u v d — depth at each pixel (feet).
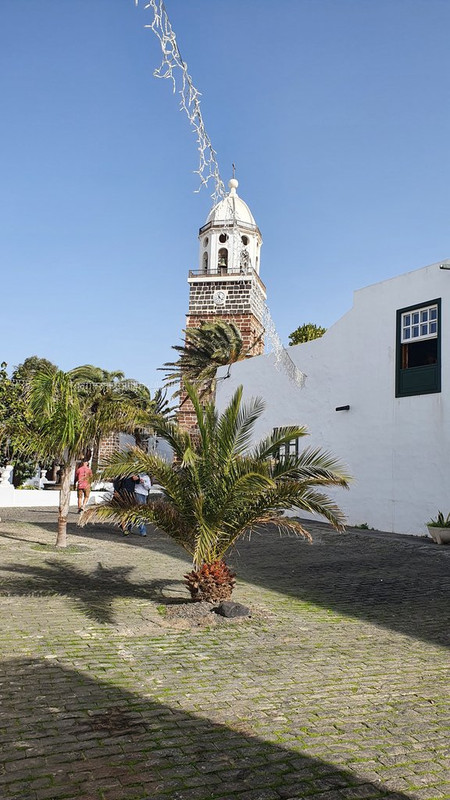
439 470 48.70
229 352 106.32
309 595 29.12
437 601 27.84
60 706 15.37
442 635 22.53
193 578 26.30
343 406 58.59
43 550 41.55
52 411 41.45
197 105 19.31
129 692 16.42
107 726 14.32
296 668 18.71
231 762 12.82
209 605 25.43
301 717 15.11
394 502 52.54
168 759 12.86
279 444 26.09
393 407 53.36
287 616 24.99
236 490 24.26
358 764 12.86
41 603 26.25
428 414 49.98
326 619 24.63
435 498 48.85
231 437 25.04
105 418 40.01
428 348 53.31
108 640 21.08
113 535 51.39
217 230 128.16
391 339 54.13
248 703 15.89
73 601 26.68
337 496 58.39
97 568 35.12
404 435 52.11
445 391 48.62
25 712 14.97
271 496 24.90
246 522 25.63
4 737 13.62
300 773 12.44
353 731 14.40
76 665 18.38
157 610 25.31
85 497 66.18
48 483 110.11
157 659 19.20
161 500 26.91
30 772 12.17
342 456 58.59
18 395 59.26
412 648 20.97
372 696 16.58
